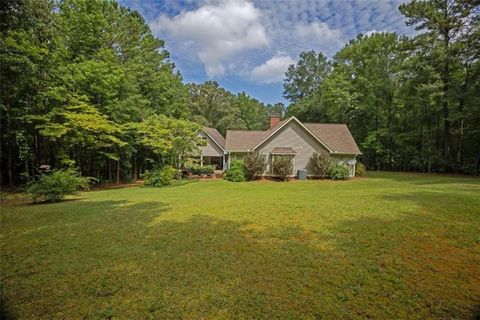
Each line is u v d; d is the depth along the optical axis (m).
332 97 33.06
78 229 5.65
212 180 20.94
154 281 3.34
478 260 3.84
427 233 4.95
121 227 5.75
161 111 25.98
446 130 23.08
